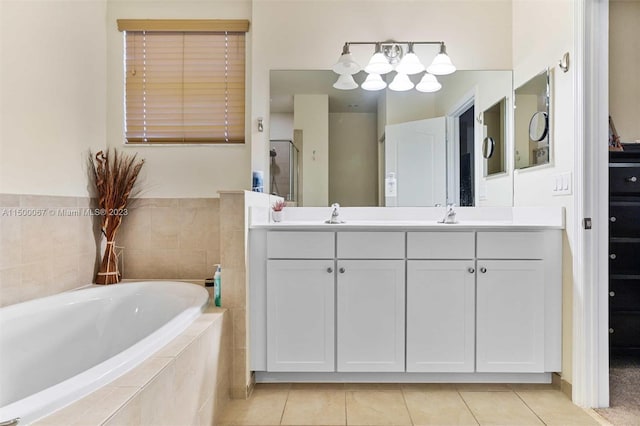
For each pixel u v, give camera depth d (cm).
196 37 254
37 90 190
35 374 161
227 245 184
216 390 163
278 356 194
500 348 193
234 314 184
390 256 194
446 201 250
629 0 240
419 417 168
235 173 254
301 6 248
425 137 251
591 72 177
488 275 193
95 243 235
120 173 240
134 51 253
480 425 162
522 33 231
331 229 194
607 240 177
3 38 170
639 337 224
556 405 178
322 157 251
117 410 90
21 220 179
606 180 177
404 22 247
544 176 208
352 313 194
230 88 255
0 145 169
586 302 177
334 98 251
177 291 203
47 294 194
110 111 252
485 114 247
